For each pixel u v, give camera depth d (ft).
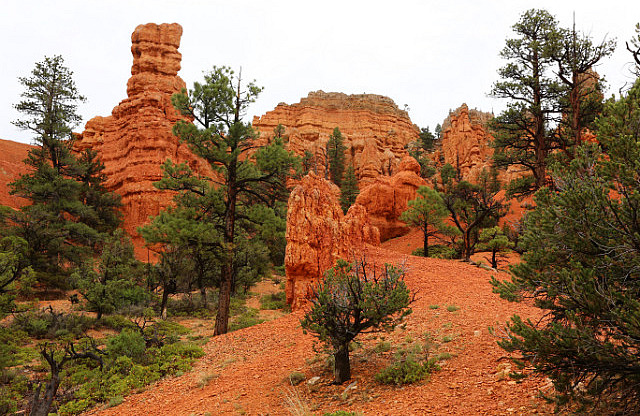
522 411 21.53
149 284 104.47
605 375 18.48
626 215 19.11
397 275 35.53
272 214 71.72
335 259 67.36
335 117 358.64
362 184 269.44
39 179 148.77
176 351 52.70
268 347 50.29
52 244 124.16
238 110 74.54
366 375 33.12
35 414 34.71
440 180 238.68
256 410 30.22
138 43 214.48
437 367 31.17
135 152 189.78
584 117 98.99
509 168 221.46
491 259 97.86
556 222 21.30
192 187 73.92
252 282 116.26
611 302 17.06
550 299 20.99
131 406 37.76
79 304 94.89
